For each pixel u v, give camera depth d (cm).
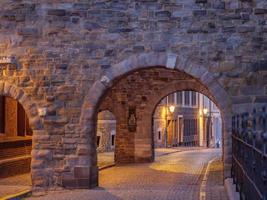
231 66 1501
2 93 1573
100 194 1391
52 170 1540
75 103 1548
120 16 1543
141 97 2500
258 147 670
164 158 2873
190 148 4109
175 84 2455
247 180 839
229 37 1505
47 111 1552
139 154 2500
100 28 1548
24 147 2019
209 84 1504
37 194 1460
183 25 1521
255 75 1490
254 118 733
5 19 1580
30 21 1570
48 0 1565
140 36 1534
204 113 4975
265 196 584
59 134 1547
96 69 1545
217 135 5478
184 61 1514
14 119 1978
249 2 1501
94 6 1552
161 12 1529
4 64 1577
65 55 1555
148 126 2498
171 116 4059
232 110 1494
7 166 1816
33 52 1566
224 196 1290
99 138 3034
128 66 1534
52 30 1561
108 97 2530
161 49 1525
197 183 1634
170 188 1505
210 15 1514
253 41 1496
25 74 1567
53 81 1557
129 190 1469
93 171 1553
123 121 2516
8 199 1305
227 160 1498
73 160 1534
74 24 1555
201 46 1513
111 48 1542
